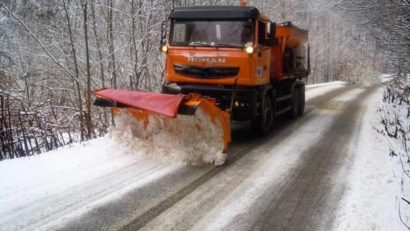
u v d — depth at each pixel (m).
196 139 6.73
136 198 5.08
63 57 14.02
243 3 9.50
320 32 42.00
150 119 6.85
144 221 4.42
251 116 8.42
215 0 17.27
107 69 13.66
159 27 13.83
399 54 13.17
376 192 5.36
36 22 14.67
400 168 6.39
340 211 4.81
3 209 4.59
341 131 10.20
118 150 7.20
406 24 11.61
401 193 5.23
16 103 10.36
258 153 7.65
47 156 6.75
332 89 26.53
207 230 4.25
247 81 8.10
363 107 15.77
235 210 4.80
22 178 5.60
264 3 23.00
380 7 12.89
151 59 14.25
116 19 13.99
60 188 5.30
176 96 6.33
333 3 18.45
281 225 4.42
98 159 6.67
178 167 6.46
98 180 5.68
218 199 5.14
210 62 8.22
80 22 13.71
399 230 4.20
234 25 8.30
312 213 4.75
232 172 6.32
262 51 8.80
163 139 6.87
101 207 4.75
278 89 11.21
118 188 5.40
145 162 6.63
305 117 12.95
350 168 6.67
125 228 4.24
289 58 11.55
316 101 18.03
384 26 13.41
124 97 6.74
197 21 8.50
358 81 40.94
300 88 13.29
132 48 13.62
